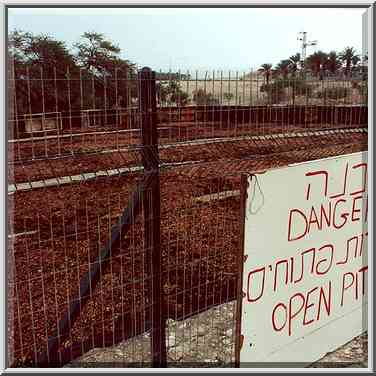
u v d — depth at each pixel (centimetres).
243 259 257
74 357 317
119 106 310
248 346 268
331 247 318
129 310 371
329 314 325
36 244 483
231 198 552
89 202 566
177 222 521
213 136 376
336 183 314
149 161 271
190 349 336
